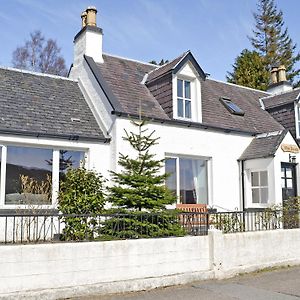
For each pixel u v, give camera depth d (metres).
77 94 15.12
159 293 7.48
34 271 6.68
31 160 11.95
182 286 8.06
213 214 9.84
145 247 7.94
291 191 15.70
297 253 10.63
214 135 15.46
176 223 9.24
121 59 17.03
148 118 13.55
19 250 6.60
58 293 6.75
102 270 7.36
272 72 24.16
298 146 15.87
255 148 16.00
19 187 11.58
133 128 13.29
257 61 38.81
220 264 8.85
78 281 7.08
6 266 6.46
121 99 13.96
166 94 14.85
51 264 6.86
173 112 14.48
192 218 9.49
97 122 13.93
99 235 8.63
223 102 17.75
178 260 8.35
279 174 14.92
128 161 9.85
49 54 40.84
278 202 14.61
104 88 13.91
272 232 10.18
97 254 7.34
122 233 8.34
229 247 9.15
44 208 11.49
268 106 19.67
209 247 8.88
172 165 14.37
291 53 42.72
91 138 12.82
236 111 17.33
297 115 18.47
